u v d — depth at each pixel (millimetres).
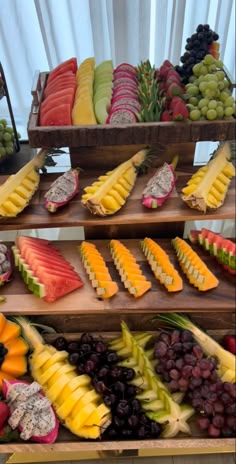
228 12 1293
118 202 1092
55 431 1000
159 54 1398
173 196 1127
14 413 987
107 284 1089
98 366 1100
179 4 1253
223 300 1069
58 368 1083
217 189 1104
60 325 1220
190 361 1057
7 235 1532
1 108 1536
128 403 1026
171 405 1029
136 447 1022
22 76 1476
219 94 1020
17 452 1045
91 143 1034
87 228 1272
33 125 1026
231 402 1008
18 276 1159
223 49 1395
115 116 1026
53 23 1313
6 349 1086
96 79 1195
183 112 984
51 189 1116
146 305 1067
